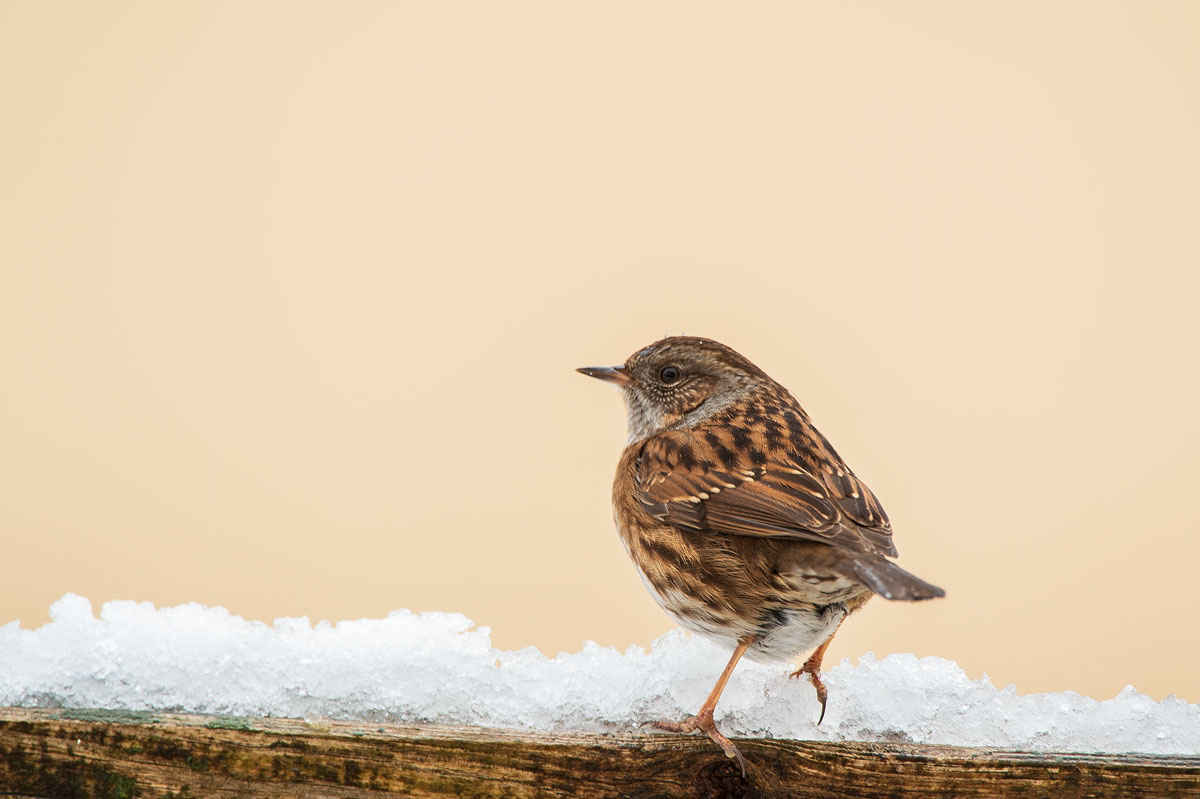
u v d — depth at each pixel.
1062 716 7.31
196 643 7.08
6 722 6.14
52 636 6.93
